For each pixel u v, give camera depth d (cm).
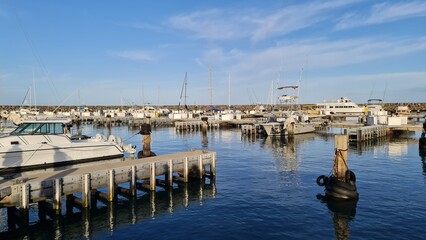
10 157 2497
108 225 1450
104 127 7706
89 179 1605
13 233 1377
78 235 1349
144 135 2966
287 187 2000
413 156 3077
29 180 1497
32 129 2730
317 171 2462
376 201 1675
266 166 2694
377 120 5150
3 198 1380
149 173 1909
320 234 1291
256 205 1667
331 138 4794
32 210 1659
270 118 5978
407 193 1814
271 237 1276
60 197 1505
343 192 1678
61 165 2767
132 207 1689
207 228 1382
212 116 7550
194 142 4512
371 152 3359
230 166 2708
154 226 1425
